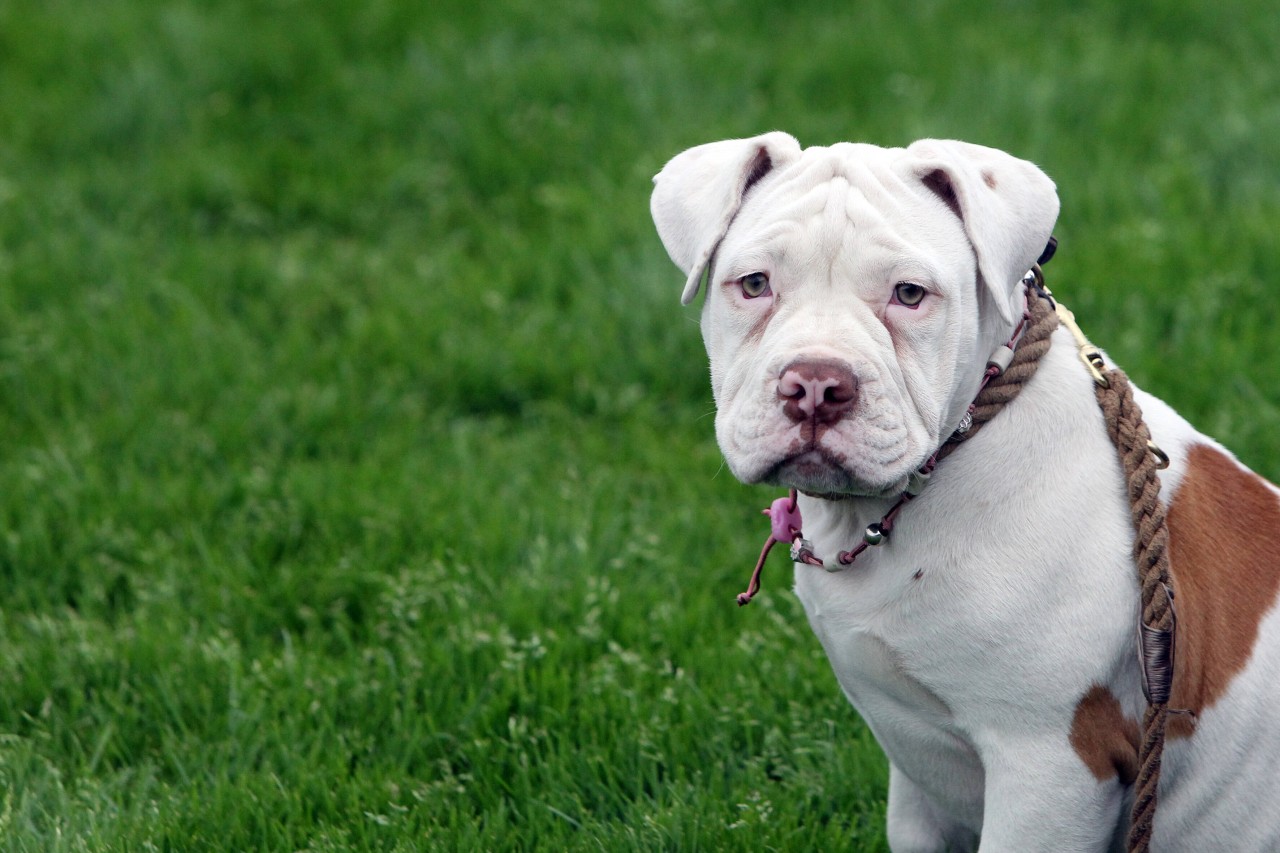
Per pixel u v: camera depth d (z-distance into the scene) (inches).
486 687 284.4
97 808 249.6
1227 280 409.7
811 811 255.4
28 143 554.3
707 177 207.0
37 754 265.9
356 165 533.3
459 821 252.5
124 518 344.5
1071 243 444.5
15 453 370.6
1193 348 381.1
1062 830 195.9
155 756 273.7
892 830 233.1
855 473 184.2
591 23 634.8
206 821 248.4
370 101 571.5
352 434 382.6
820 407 182.7
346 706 283.3
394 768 266.4
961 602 194.2
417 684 286.2
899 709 209.8
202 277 460.1
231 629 309.7
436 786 258.7
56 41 622.2
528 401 403.2
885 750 225.0
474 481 355.3
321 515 343.3
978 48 589.9
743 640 293.4
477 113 553.9
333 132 561.0
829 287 189.8
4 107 575.8
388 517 338.3
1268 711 202.5
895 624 199.6
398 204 517.7
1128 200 462.3
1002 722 196.2
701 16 642.8
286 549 335.6
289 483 351.9
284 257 474.6
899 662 201.5
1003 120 521.3
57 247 473.1
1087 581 192.4
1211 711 201.6
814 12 647.1
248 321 441.7
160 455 369.7
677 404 398.3
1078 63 569.6
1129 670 196.4
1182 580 198.7
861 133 516.1
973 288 193.5
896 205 192.1
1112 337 394.9
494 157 527.2
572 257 457.4
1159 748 190.7
